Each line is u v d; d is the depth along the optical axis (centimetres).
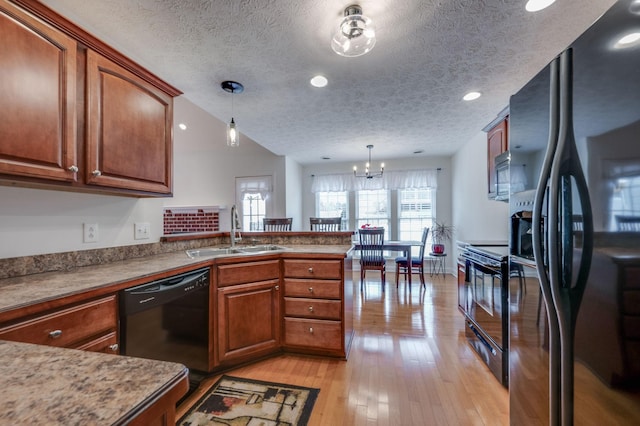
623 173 72
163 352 149
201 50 183
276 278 214
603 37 78
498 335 184
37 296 98
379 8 147
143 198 205
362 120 319
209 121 434
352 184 561
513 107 129
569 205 88
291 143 420
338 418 151
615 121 74
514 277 129
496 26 161
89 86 135
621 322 73
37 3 113
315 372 196
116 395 41
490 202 349
